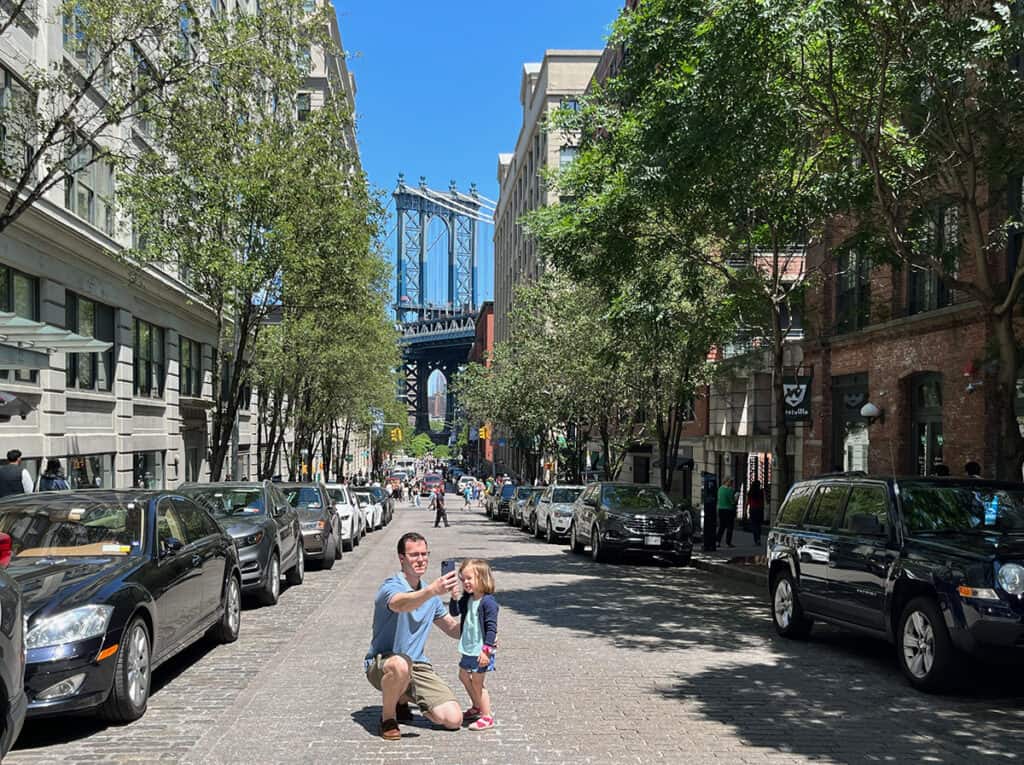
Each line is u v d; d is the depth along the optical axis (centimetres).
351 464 8588
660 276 1869
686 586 1573
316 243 2028
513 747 601
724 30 1109
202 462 3519
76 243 2089
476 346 13788
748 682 802
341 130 2083
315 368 3222
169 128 1922
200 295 2150
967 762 577
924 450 2009
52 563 734
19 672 493
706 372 2506
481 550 2364
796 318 2712
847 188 1449
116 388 2491
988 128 1244
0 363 1353
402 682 620
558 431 4175
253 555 1255
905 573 805
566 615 1193
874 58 1230
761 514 2419
